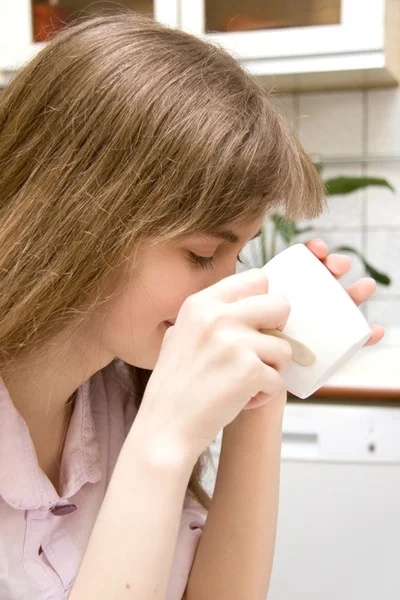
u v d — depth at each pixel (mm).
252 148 514
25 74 568
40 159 537
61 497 641
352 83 1948
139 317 550
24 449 581
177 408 443
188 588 698
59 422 668
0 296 536
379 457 1502
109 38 551
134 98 513
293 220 599
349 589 1526
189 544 708
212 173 498
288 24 1746
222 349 435
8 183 551
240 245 560
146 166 506
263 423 697
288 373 567
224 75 550
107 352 605
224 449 713
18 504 577
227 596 678
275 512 704
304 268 590
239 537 682
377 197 2047
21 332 539
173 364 451
